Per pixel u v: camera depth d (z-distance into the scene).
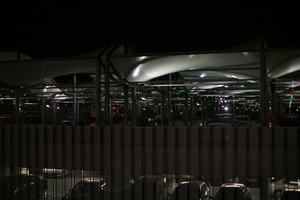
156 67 11.83
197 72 15.27
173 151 8.16
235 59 10.88
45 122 20.61
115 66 11.27
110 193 8.42
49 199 8.65
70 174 9.20
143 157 8.35
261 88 9.18
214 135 7.95
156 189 8.25
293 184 7.94
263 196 7.64
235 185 8.24
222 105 31.06
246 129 7.78
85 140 8.74
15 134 9.16
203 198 8.13
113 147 8.56
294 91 19.86
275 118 14.25
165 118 21.84
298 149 7.50
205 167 7.98
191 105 22.75
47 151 8.97
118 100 22.75
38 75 13.26
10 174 9.11
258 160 7.70
